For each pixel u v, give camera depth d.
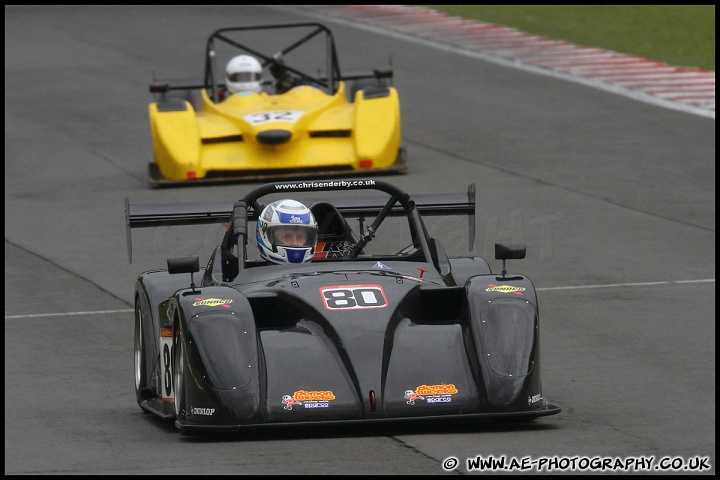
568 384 30.48
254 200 31.12
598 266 45.00
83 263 47.38
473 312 25.47
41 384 32.28
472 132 70.56
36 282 44.78
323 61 96.94
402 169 59.66
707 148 65.00
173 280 30.25
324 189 31.12
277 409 23.97
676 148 65.19
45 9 132.62
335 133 59.22
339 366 24.70
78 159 67.00
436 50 99.94
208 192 56.97
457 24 112.38
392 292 26.52
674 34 102.00
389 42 104.44
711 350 33.75
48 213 55.50
